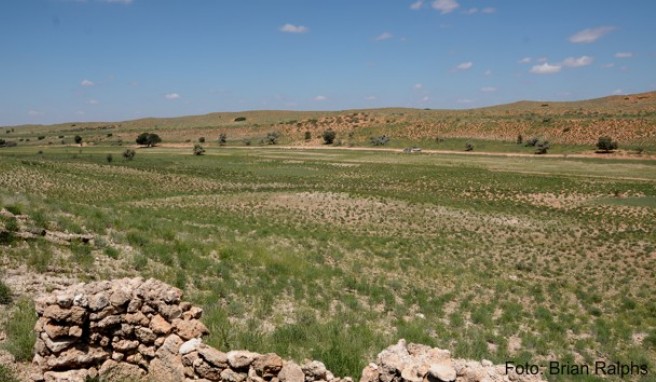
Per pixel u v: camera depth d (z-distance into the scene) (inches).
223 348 455.2
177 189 2802.7
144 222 957.8
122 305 381.1
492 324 750.5
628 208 2310.5
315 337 543.8
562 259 1360.7
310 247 1155.9
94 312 367.6
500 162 4352.9
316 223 1763.0
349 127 7864.2
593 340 721.0
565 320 805.9
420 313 767.7
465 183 3161.9
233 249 869.2
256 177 3528.5
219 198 2257.6
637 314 888.3
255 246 965.8
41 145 7278.5
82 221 813.2
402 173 3708.2
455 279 1029.2
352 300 746.8
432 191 2881.4
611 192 2760.8
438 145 6107.3
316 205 2129.7
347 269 997.2
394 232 1686.8
